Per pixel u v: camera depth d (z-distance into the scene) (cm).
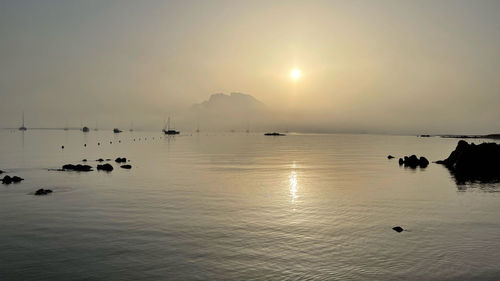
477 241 3161
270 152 14525
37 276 2419
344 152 15075
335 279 2406
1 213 3925
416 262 2691
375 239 3183
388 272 2517
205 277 2414
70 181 6162
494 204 4622
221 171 7788
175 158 11081
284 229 3434
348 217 3903
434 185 6119
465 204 4612
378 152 15200
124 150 14600
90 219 3694
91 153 12656
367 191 5462
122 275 2434
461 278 2441
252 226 3519
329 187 5784
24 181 6128
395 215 4016
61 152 12950
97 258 2700
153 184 5909
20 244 2973
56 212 3975
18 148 14888
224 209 4191
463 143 9600
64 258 2698
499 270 2567
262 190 5453
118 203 4441
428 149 17962
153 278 2394
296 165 9269
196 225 3522
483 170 8219
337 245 3020
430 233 3372
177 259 2692
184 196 4922
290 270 2531
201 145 19612
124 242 3028
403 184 6188
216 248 2916
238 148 17200
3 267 2548
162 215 3881
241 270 2522
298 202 4622
